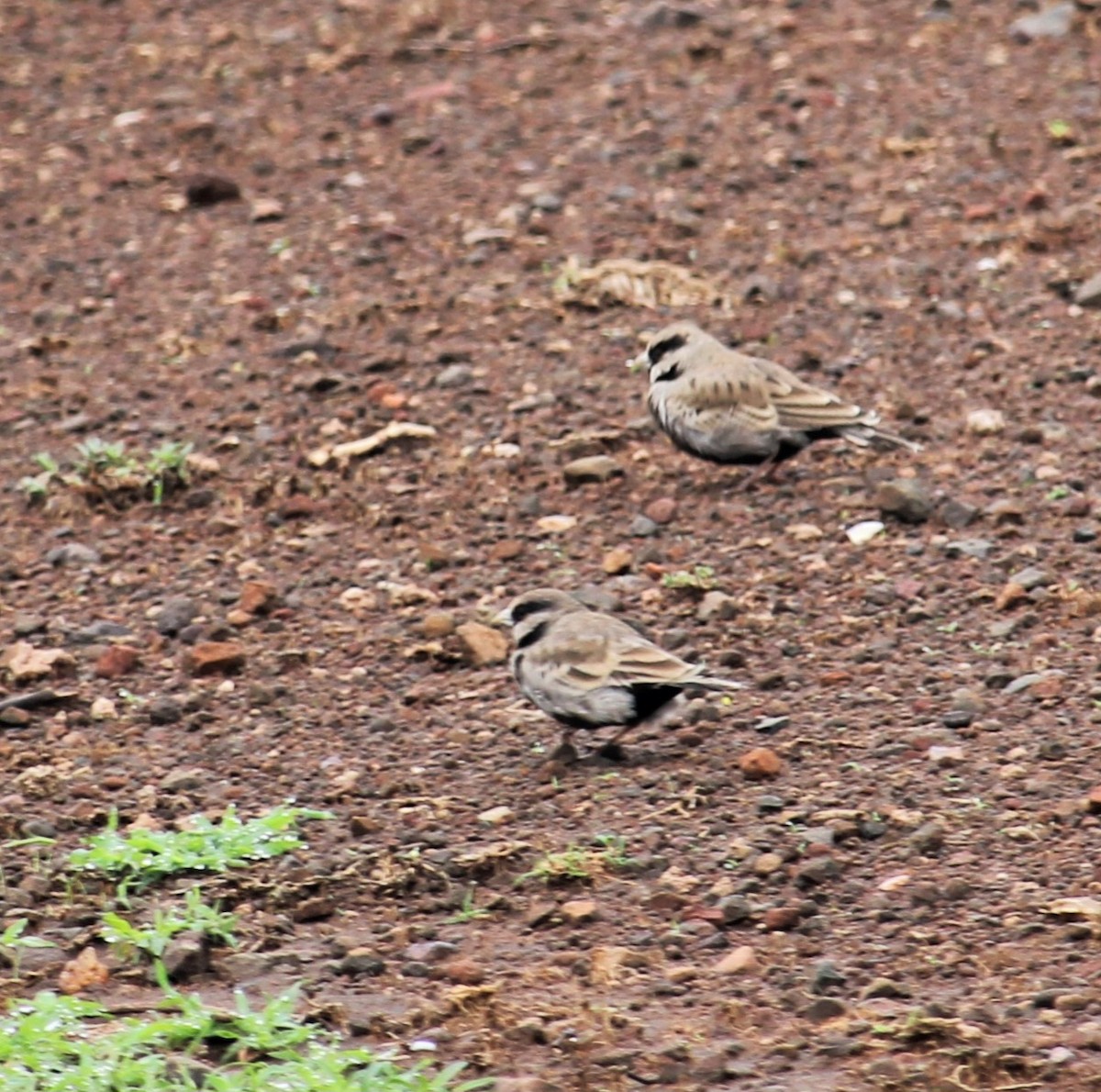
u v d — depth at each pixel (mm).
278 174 22094
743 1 25531
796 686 12398
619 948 9438
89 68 25531
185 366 18031
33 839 10906
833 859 10156
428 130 22750
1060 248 18734
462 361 17688
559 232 20016
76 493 15766
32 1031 8562
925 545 14195
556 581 14133
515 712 12430
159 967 9312
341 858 10570
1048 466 15180
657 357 15461
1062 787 10758
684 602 13672
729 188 20625
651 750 11773
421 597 13961
